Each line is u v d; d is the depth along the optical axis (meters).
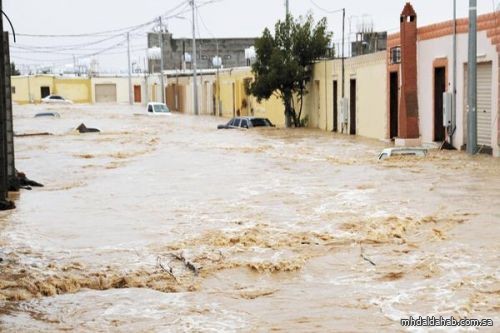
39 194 22.16
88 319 10.34
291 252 13.79
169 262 13.36
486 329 9.39
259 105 66.31
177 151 36.09
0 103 16.38
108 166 29.81
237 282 12.06
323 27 53.94
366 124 43.66
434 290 11.13
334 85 49.03
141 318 10.33
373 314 10.16
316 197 20.16
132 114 81.38
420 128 35.94
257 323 9.98
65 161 32.09
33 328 9.98
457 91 32.12
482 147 30.38
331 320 9.99
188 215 17.86
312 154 33.09
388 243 14.34
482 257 12.95
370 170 26.14
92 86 122.69
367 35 53.19
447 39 32.78
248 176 25.31
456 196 19.56
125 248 14.48
